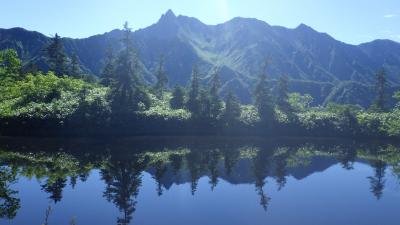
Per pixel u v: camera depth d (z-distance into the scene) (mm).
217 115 50500
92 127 43062
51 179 25047
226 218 18562
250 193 23406
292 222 18172
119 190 23109
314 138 51406
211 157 35906
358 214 19500
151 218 18250
